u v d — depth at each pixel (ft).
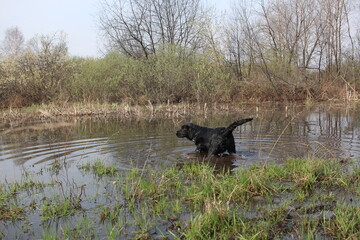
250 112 60.13
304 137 33.27
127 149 29.48
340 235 12.92
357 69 86.12
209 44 83.92
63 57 77.97
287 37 88.07
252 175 18.62
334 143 29.71
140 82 76.23
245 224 14.02
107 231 13.89
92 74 77.82
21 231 14.35
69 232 13.97
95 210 16.24
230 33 86.22
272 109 63.46
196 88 76.48
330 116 51.01
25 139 36.19
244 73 91.30
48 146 31.86
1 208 16.70
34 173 22.77
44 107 65.57
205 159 25.64
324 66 89.35
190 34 96.12
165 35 98.78
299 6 85.66
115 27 94.27
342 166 22.07
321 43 86.63
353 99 74.13
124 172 22.39
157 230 14.02
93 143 32.78
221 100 78.13
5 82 73.26
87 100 75.10
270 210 15.16
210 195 17.34
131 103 75.72
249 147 29.55
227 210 14.56
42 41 76.38
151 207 16.40
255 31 90.17
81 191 18.35
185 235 13.09
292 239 12.83
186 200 17.03
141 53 97.66
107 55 84.79
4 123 52.42
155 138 34.68
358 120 45.55
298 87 80.23
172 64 76.23
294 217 14.70
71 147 31.09
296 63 83.10
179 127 42.73
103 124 48.52
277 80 80.69
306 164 20.89
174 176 20.61
